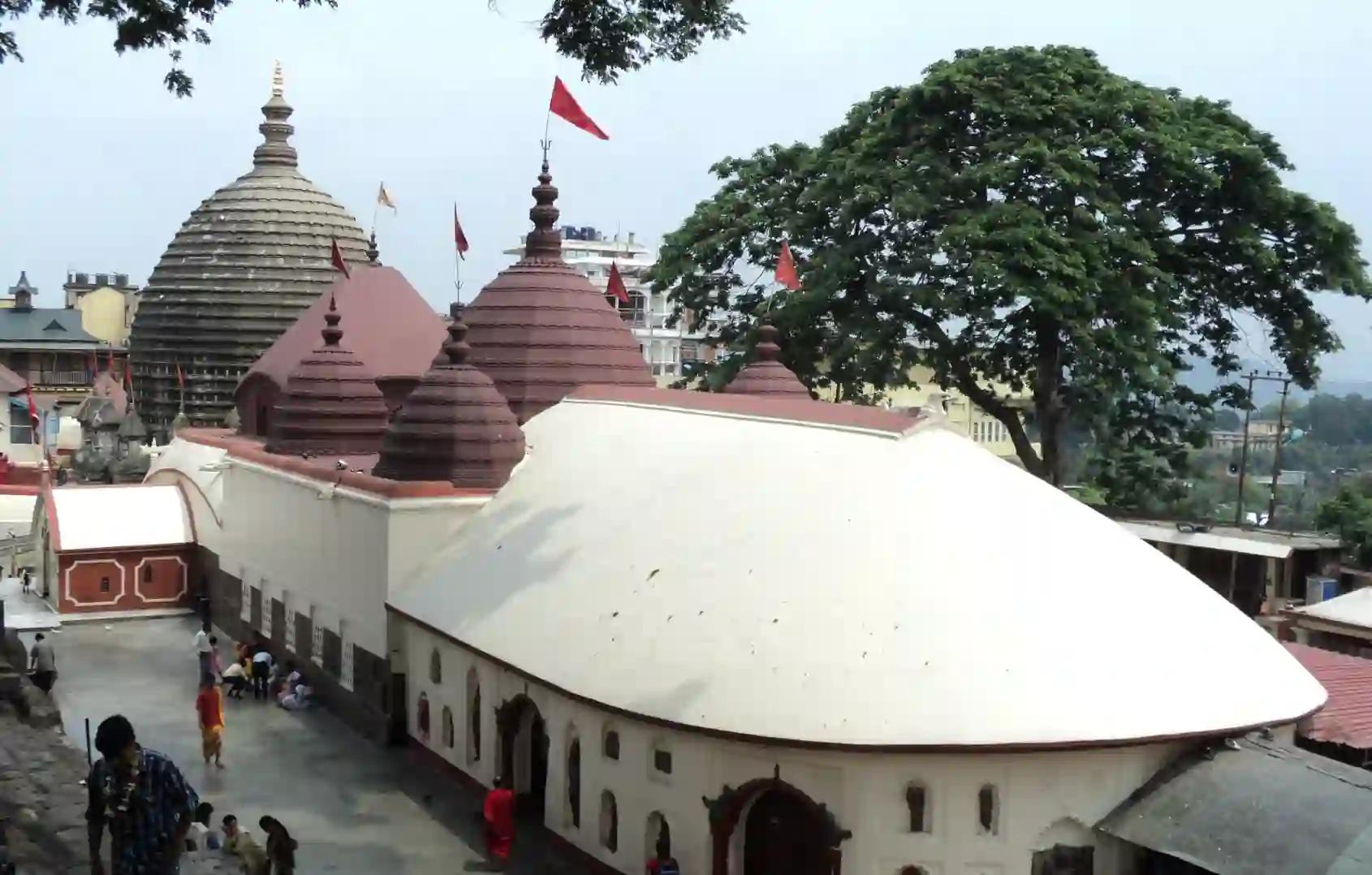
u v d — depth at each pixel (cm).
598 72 2455
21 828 1664
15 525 5856
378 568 3123
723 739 2017
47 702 2402
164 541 4669
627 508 2664
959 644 2019
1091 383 4231
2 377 7781
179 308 6425
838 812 1967
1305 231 4519
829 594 2123
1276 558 3891
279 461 3834
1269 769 1970
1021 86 4453
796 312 4556
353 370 4075
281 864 2103
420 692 2984
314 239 6538
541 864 2373
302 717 3359
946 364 4684
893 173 4422
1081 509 2450
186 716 3344
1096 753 1975
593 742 2300
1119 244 4175
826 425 2542
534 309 3803
